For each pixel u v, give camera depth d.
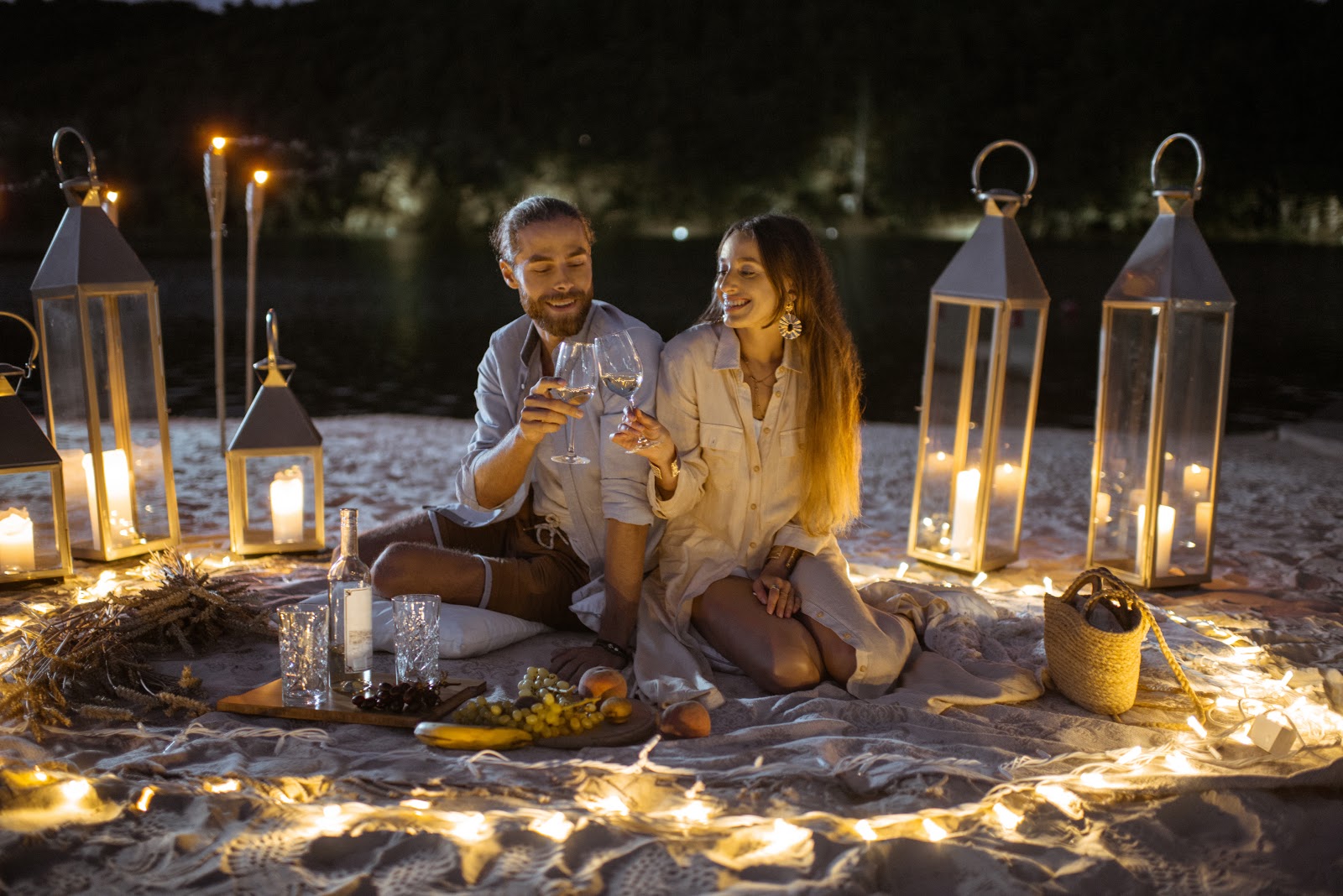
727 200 71.81
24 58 68.06
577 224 3.26
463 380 15.09
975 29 69.06
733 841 2.16
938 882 2.07
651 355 3.34
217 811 2.24
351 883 2.00
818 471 3.29
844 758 2.55
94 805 2.28
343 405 12.58
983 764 2.54
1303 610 4.01
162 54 69.25
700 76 71.88
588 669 2.97
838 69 70.50
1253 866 2.18
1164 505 4.25
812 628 3.16
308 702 2.82
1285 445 8.14
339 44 72.06
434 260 49.00
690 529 3.34
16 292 25.95
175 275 38.59
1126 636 2.88
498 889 1.99
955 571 4.50
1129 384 4.27
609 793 2.39
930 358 4.50
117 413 4.32
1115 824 2.30
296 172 66.19
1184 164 64.00
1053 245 60.44
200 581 3.44
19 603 3.79
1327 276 40.72
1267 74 64.00
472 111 70.81
